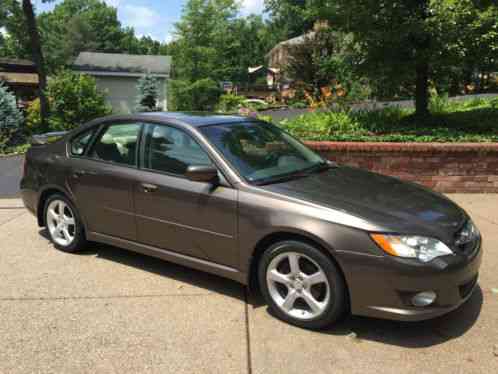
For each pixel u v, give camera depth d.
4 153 13.01
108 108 17.33
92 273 4.52
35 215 5.31
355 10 8.79
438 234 3.26
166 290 4.15
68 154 4.92
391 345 3.26
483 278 4.38
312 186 3.78
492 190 7.45
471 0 7.84
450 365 3.03
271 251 3.53
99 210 4.61
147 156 4.30
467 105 12.52
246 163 3.95
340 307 3.30
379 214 3.33
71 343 3.29
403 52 8.99
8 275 4.47
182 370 2.99
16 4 20.61
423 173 7.48
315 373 2.96
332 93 14.46
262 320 3.62
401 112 10.46
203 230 3.89
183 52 37.66
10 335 3.40
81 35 71.44
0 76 31.80
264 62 78.44
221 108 25.47
